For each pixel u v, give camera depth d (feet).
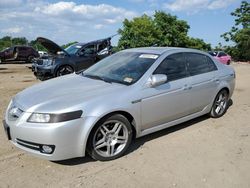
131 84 15.10
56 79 17.28
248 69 69.41
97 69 17.88
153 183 12.38
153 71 15.94
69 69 39.04
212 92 19.74
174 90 16.57
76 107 12.90
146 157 14.69
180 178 12.82
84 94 13.98
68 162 13.97
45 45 39.52
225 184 12.46
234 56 152.35
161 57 16.74
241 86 36.58
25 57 82.74
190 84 17.65
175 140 16.89
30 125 12.64
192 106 18.21
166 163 14.12
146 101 15.16
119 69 16.72
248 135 18.04
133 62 16.93
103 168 13.52
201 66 19.22
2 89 32.01
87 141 13.35
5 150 15.10
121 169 13.47
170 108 16.60
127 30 89.35
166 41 96.12
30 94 14.52
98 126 13.46
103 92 14.21
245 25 155.84
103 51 41.91
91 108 13.20
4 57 80.02
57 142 12.54
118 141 14.43
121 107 14.02
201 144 16.44
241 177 13.06
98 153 13.82
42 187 11.98
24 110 13.08
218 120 20.74
